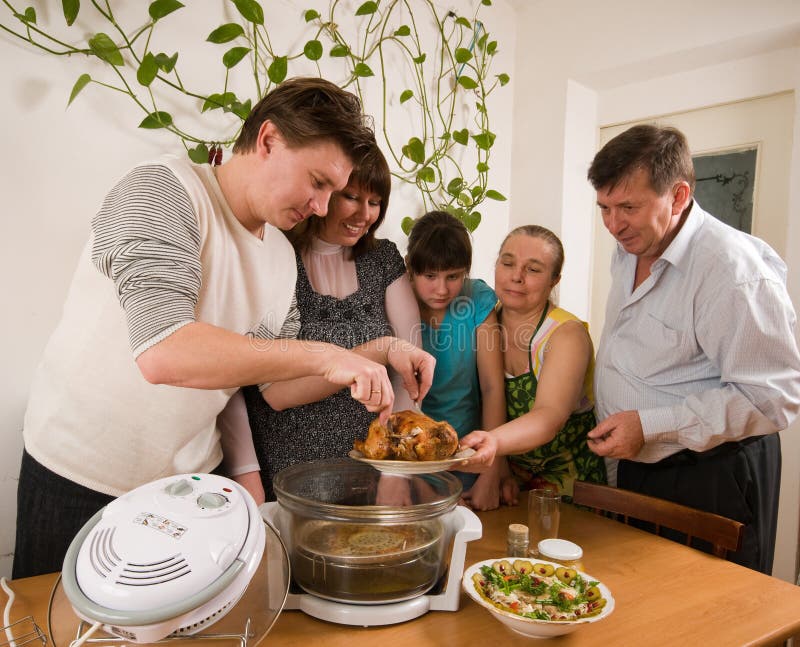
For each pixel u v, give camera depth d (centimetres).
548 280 135
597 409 152
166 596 58
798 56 185
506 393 146
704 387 133
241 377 76
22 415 132
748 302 120
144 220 77
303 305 122
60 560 100
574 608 80
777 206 193
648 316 140
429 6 210
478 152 233
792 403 122
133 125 145
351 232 123
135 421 93
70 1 127
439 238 134
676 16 195
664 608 89
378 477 93
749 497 133
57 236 135
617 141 130
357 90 191
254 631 67
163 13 139
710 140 209
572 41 224
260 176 88
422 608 85
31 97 128
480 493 133
